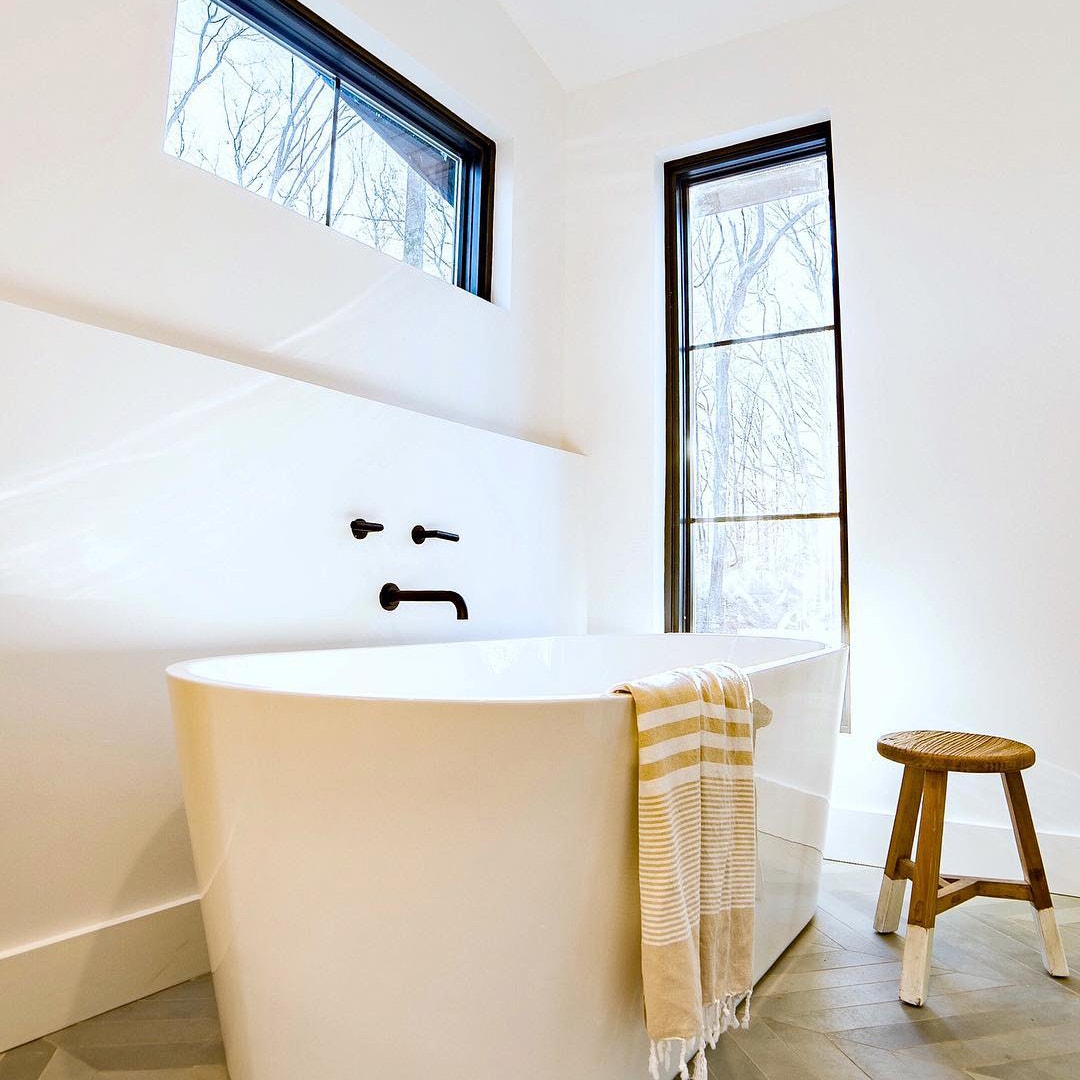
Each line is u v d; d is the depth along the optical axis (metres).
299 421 1.92
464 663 2.08
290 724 1.01
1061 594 2.20
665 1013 1.03
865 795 2.36
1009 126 2.40
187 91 1.95
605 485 2.93
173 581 1.65
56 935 1.45
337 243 2.16
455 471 2.37
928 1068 1.29
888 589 2.39
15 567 1.42
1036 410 2.28
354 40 2.34
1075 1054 1.34
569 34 2.95
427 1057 0.99
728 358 2.89
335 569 1.98
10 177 1.52
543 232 3.00
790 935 1.74
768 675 1.48
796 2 2.72
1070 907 2.01
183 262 1.79
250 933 1.06
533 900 1.01
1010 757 1.58
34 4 1.57
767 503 2.75
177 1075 1.27
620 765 1.06
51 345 1.48
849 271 2.56
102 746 1.53
